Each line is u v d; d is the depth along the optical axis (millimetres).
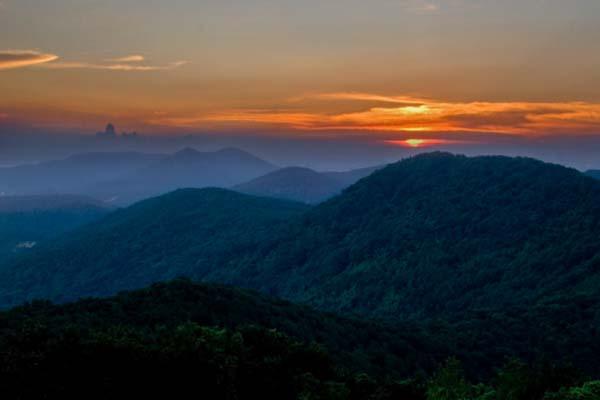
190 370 39281
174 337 42000
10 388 35344
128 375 38344
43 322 53094
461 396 40875
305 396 39875
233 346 43688
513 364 41625
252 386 41969
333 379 45625
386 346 76938
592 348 81875
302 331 71250
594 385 34938
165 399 38750
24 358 36500
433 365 74062
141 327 57281
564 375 39844
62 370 37125
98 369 37844
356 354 69750
